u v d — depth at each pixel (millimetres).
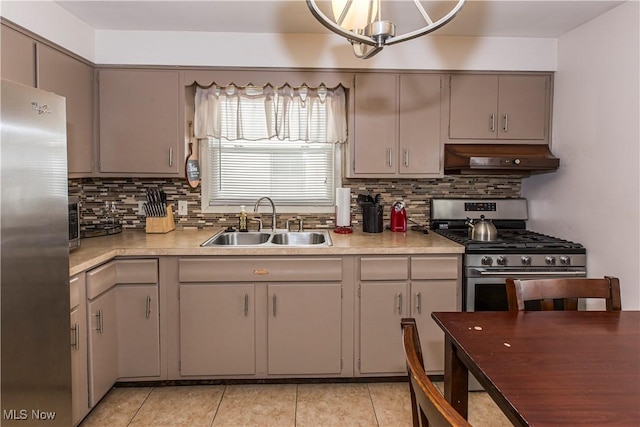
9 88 1395
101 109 2707
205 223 3107
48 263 1610
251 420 2152
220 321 2418
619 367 1079
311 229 3152
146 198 3039
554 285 1580
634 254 2125
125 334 2391
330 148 3189
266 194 3186
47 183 1592
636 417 848
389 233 2924
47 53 2205
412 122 2834
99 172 2725
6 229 1405
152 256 2375
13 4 1940
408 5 2311
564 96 2730
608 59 2311
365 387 2492
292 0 2281
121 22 2561
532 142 2875
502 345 1221
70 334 1776
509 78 2840
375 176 2863
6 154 1391
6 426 1442
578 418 844
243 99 3045
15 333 1465
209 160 3121
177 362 2430
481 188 3188
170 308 2402
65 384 1729
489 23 2561
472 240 2578
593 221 2424
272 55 2750
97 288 2121
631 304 2143
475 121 2846
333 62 2768
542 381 1003
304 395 2400
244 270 2400
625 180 2182
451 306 2469
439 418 658
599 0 2178
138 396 2377
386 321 2467
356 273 2441
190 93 2865
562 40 2758
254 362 2449
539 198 3006
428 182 3164
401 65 2793
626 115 2178
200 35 2723
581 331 1333
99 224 2998
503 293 2430
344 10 1268
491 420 2174
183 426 2102
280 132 2955
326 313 2445
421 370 794
